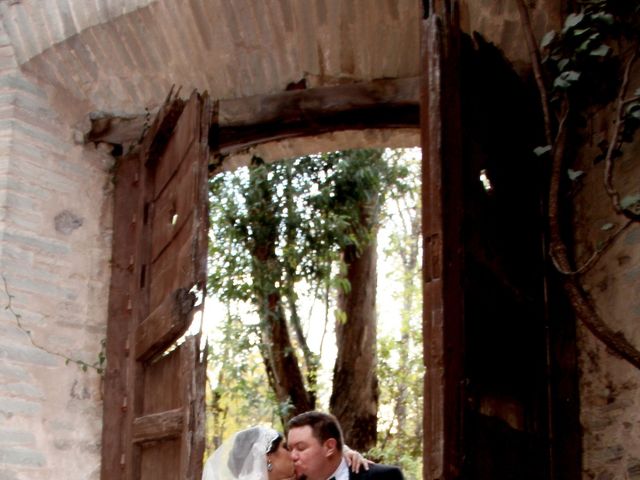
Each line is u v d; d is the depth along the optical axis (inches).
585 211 184.5
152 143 221.3
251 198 366.3
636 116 165.0
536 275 177.0
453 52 145.9
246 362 417.7
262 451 170.6
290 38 217.0
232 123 218.1
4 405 202.4
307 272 373.1
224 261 367.9
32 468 202.5
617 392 170.6
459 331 133.4
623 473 165.8
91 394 218.5
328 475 154.6
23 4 223.0
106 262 228.8
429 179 137.3
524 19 180.5
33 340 210.8
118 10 218.4
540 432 166.6
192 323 181.3
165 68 226.8
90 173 231.5
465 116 150.1
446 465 124.8
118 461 211.9
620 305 173.2
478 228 148.7
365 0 207.2
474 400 136.1
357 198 377.1
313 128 217.8
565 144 171.9
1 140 217.3
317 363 407.2
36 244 216.4
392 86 212.5
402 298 569.9
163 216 214.1
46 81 226.2
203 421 176.7
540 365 171.5
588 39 172.9
